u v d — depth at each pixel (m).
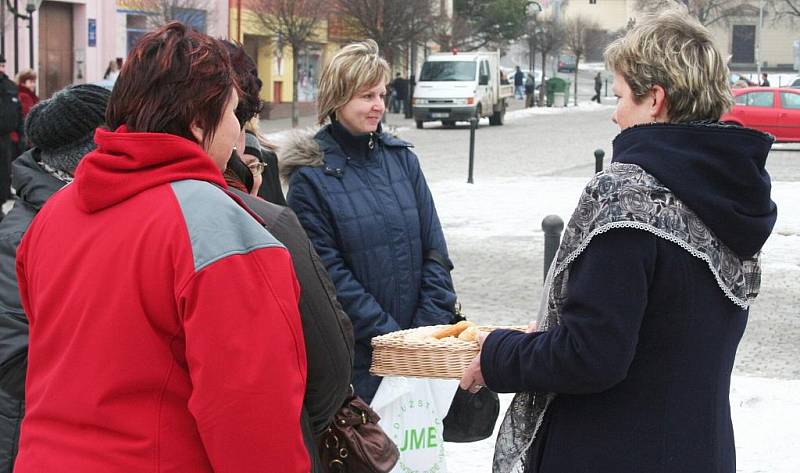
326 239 4.17
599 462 2.72
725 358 2.79
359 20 36.28
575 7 89.94
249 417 2.17
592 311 2.63
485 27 57.09
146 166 2.30
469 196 17.45
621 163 2.73
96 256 2.28
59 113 3.11
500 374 2.81
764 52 86.50
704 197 2.67
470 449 5.71
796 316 9.27
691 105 2.77
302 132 4.33
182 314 2.20
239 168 3.02
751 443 5.77
